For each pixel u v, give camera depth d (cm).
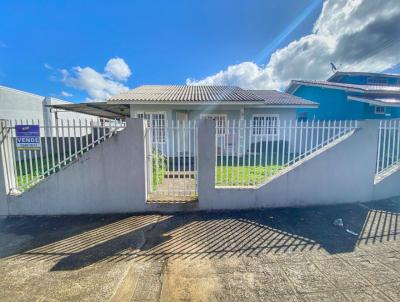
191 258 318
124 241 367
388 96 1220
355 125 506
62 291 258
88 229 411
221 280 272
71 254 332
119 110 1459
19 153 474
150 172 504
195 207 482
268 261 309
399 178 532
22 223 439
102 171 471
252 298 243
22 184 480
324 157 495
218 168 773
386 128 526
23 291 259
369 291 252
